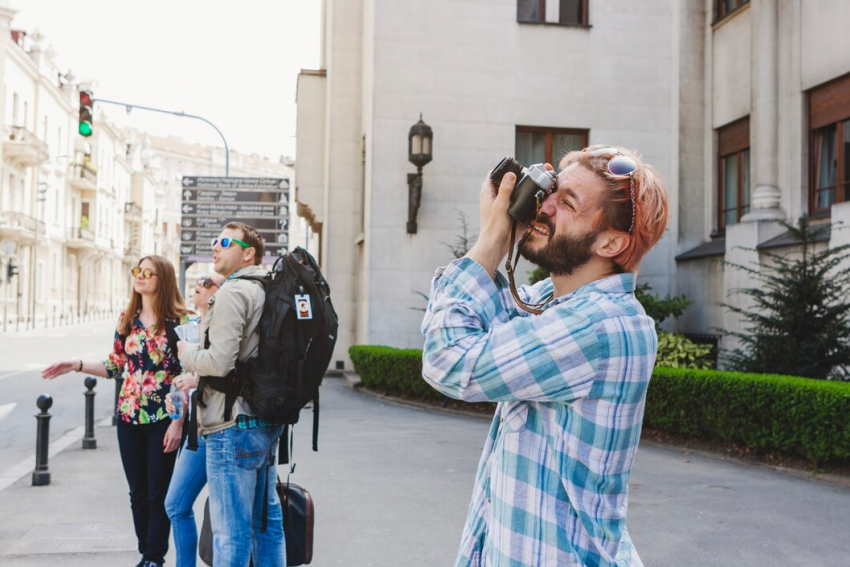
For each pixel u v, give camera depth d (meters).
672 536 5.18
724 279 12.27
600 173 1.49
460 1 14.58
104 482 6.86
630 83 14.91
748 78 13.32
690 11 14.79
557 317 1.40
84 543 5.04
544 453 1.42
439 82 14.52
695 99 14.77
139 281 4.30
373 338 14.37
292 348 3.41
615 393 1.38
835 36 10.92
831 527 5.40
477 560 1.55
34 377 17.06
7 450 8.54
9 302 45.78
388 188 14.43
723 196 14.31
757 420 7.73
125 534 5.26
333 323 3.55
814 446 7.04
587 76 14.83
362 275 15.80
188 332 4.32
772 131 12.02
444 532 5.31
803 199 11.56
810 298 8.77
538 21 14.78
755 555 4.79
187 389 3.74
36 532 5.29
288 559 3.76
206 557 3.65
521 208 1.49
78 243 59.25
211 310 3.42
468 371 1.41
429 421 10.60
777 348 8.85
